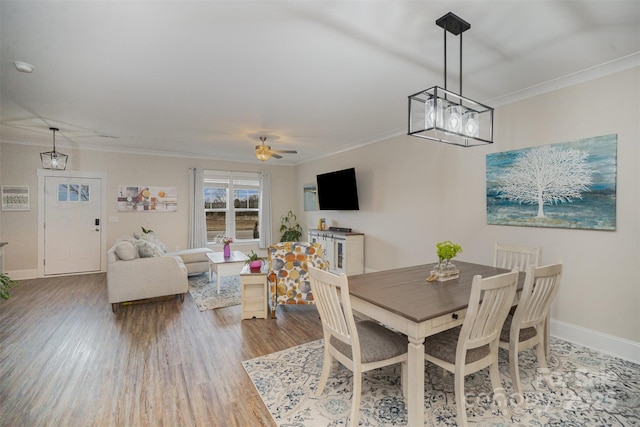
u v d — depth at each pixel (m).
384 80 2.79
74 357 2.55
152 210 6.09
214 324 3.29
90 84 2.84
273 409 1.92
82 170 5.51
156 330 3.12
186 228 6.44
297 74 2.66
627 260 2.47
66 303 3.95
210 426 1.77
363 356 1.75
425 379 2.25
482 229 3.53
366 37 2.09
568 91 2.78
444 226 3.98
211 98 3.22
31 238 5.18
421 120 3.99
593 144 2.62
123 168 5.85
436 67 2.54
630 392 2.07
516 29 2.00
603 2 1.72
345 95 3.16
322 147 5.75
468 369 1.72
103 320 3.38
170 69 2.55
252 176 7.27
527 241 3.11
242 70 2.58
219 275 4.36
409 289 2.09
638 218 2.41
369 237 5.30
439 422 1.79
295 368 2.40
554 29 2.00
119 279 3.62
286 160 7.41
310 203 7.14
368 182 5.28
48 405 1.94
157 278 3.82
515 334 1.95
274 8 1.76
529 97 3.06
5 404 1.95
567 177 2.79
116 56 2.33
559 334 2.89
